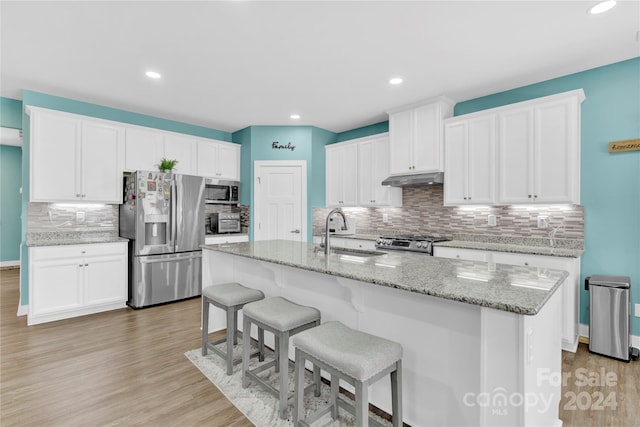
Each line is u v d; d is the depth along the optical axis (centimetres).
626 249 281
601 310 265
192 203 429
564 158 290
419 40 252
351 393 204
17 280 523
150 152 425
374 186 457
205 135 513
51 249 332
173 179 409
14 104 375
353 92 360
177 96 373
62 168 355
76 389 209
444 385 152
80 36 246
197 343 283
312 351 146
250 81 331
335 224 254
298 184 506
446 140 369
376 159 454
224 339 273
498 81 328
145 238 390
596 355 265
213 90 355
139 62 289
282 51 270
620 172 284
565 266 271
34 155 337
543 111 302
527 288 137
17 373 229
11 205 648
